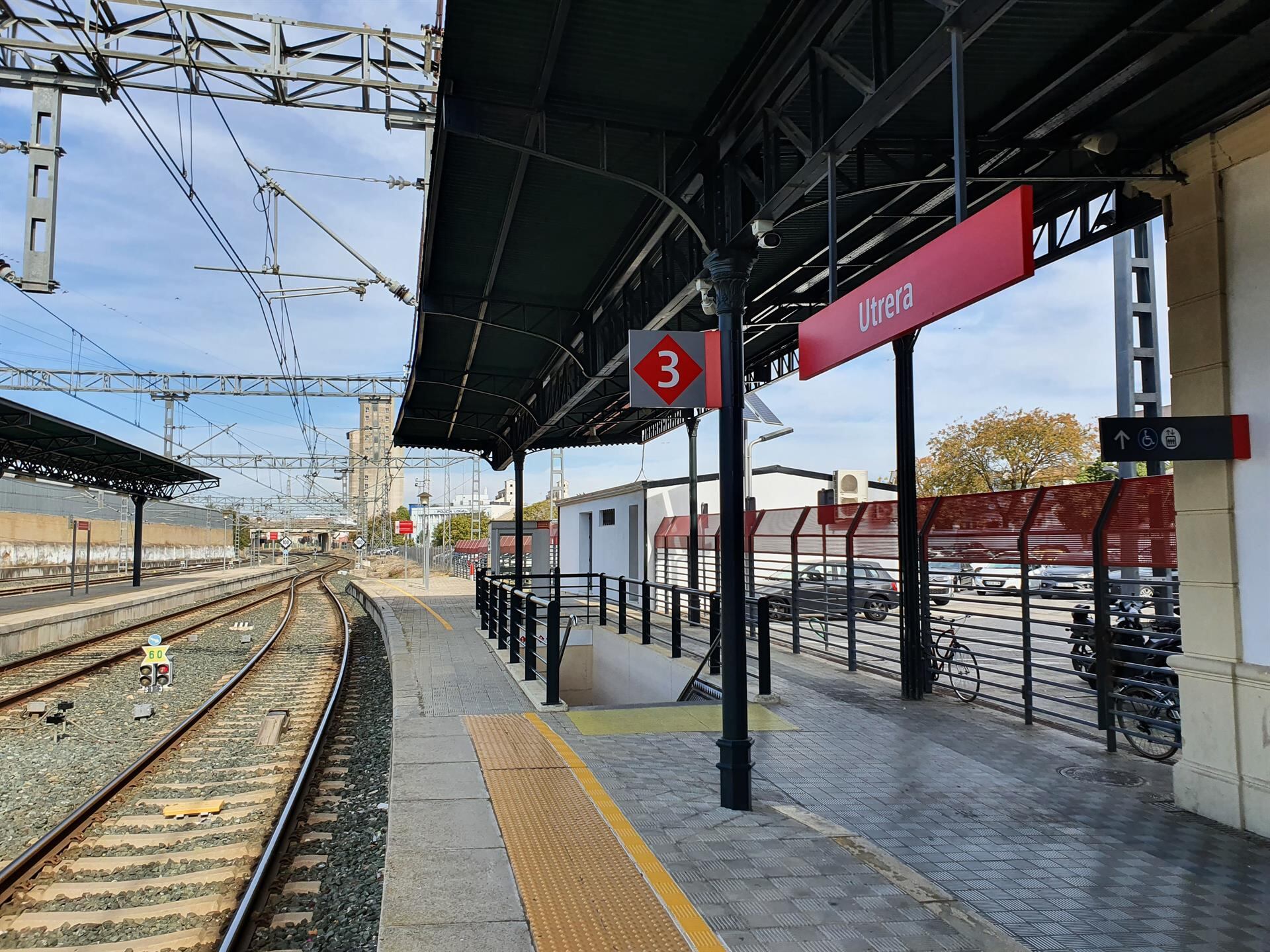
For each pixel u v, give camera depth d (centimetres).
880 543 1027
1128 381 1100
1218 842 477
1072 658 730
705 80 562
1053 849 466
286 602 2991
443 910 374
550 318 1227
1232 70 510
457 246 937
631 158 688
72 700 1129
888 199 738
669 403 575
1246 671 493
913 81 398
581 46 525
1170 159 560
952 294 322
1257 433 497
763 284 1000
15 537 3725
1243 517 505
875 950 340
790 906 381
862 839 474
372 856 551
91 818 629
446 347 1381
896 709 836
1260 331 495
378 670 1428
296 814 636
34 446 2191
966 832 493
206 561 6606
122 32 1066
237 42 1105
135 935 441
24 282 923
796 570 1280
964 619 1695
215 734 915
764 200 548
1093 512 704
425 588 3209
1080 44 509
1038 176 596
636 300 988
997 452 3045
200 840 583
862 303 400
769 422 2170
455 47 524
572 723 777
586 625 1599
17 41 996
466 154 694
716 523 1703
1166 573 977
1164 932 367
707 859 437
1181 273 541
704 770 617
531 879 409
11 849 575
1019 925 373
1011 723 780
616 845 457
